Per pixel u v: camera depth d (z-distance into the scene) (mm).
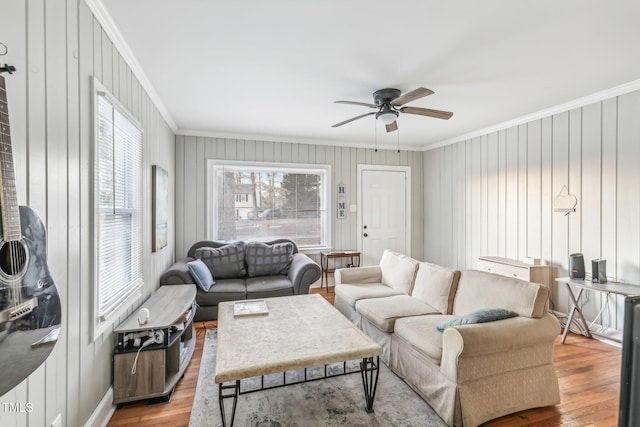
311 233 5051
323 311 2438
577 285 2801
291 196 4938
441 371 1868
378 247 5426
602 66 2484
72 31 1496
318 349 1776
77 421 1532
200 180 4453
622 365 522
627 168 2863
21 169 1139
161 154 3396
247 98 3186
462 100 3258
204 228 4473
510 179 4059
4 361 950
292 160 4910
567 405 1990
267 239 4812
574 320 3201
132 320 2133
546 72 2592
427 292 2799
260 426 1785
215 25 1939
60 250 1386
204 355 2660
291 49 2227
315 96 3125
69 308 1458
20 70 1137
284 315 2342
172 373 2219
